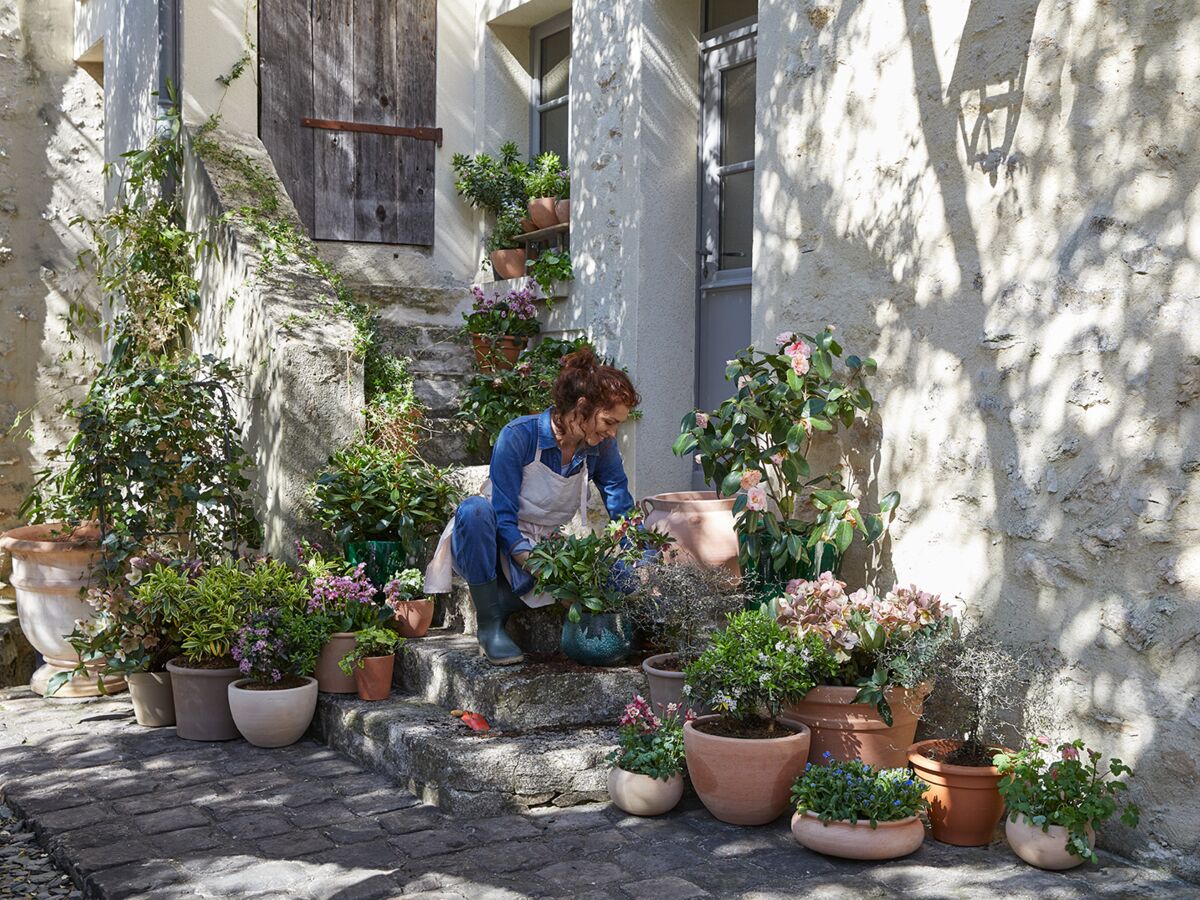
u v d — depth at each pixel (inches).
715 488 192.7
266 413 222.8
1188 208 130.3
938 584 161.8
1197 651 129.7
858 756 150.2
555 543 167.2
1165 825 132.9
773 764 143.6
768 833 145.4
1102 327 139.4
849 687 149.4
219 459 225.5
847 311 176.7
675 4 235.9
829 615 149.0
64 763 178.1
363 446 216.7
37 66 311.9
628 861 136.6
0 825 156.6
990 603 153.9
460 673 175.3
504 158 292.2
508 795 153.6
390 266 294.7
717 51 235.9
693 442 179.0
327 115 285.0
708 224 239.0
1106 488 138.9
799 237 185.5
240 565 210.8
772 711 149.4
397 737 166.1
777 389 172.9
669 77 236.1
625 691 172.9
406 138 294.5
